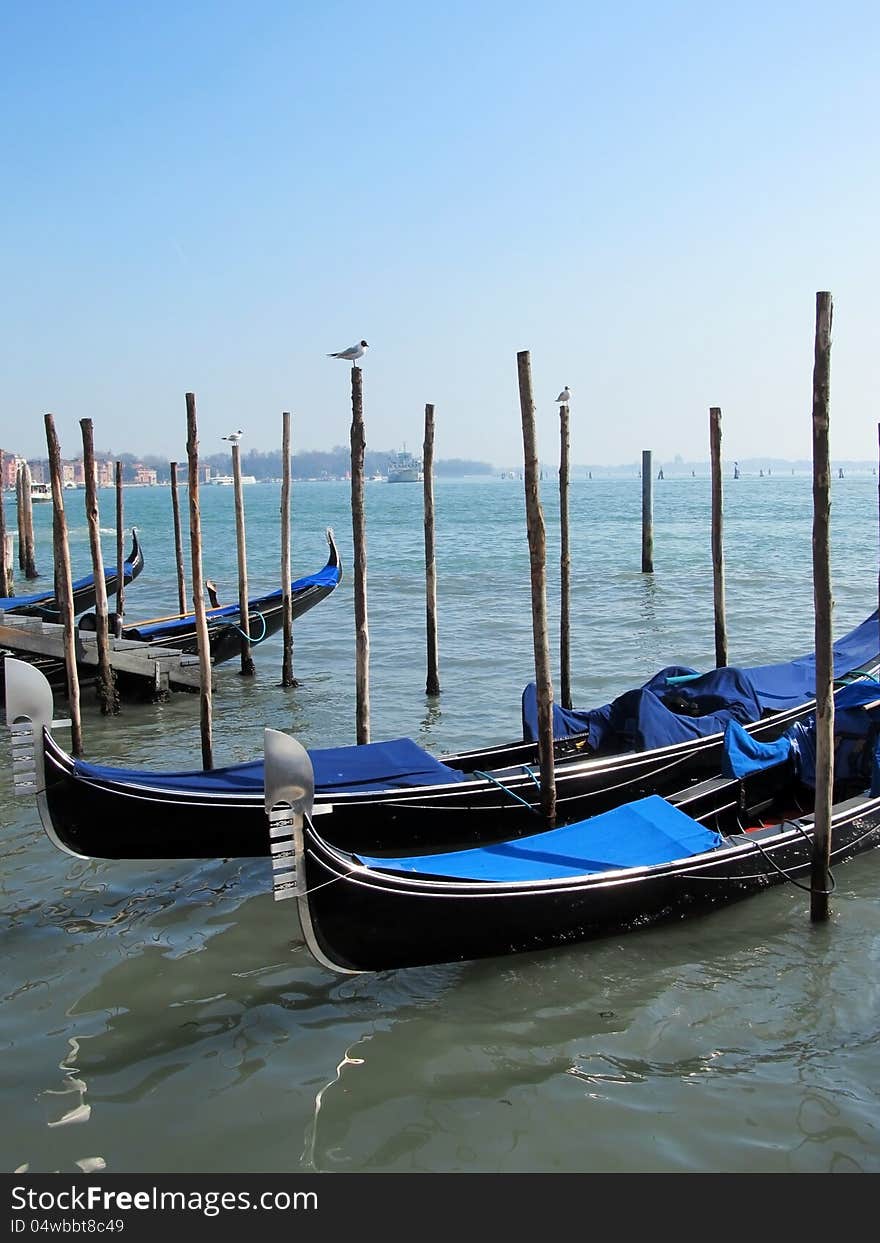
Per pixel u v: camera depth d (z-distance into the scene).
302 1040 7.54
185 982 8.36
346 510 88.38
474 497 115.44
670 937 9.03
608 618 25.52
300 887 7.55
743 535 47.78
